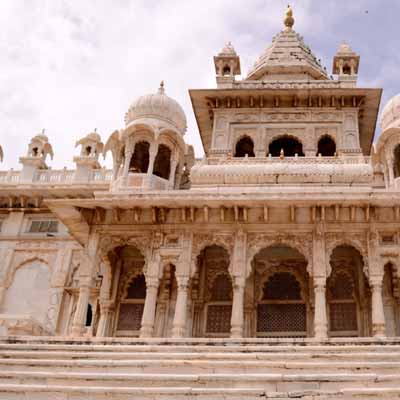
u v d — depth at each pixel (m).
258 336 17.44
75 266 24.25
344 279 18.12
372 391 9.48
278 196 16.67
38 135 27.41
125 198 17.23
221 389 9.76
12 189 25.16
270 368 11.05
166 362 11.28
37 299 23.75
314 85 23.45
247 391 9.69
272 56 26.06
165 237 17.34
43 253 24.75
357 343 13.27
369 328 16.92
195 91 22.88
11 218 25.55
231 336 15.51
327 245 16.61
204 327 17.95
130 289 19.38
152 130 20.73
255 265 18.58
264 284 18.41
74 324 16.23
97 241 17.58
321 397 9.52
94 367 11.45
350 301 17.72
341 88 22.23
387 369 10.87
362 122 23.97
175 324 15.92
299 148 23.33
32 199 25.58
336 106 22.62
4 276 24.28
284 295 18.16
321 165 19.36
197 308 18.17
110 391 9.93
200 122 24.73
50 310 23.38
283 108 22.89
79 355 12.27
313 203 16.62
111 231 17.67
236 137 22.59
